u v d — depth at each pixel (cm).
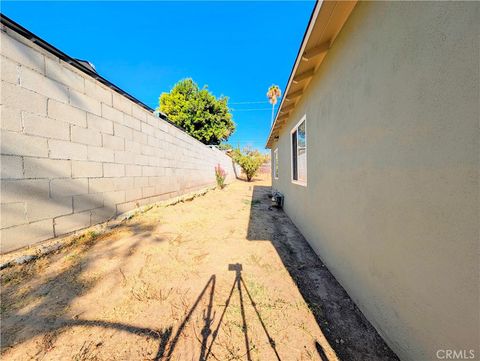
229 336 143
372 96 157
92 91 298
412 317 118
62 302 164
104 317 153
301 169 411
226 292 194
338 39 219
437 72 100
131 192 389
